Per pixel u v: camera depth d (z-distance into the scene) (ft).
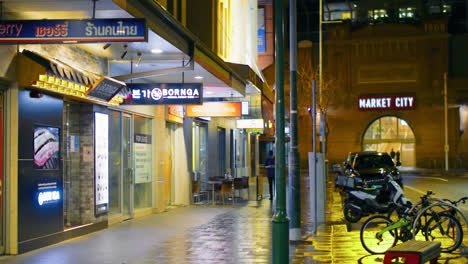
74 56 35.88
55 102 34.60
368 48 180.45
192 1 56.90
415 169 169.07
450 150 174.60
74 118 38.93
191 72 44.52
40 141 32.81
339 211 54.24
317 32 194.08
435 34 176.55
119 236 37.52
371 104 178.09
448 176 127.44
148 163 52.19
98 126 40.24
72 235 36.50
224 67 47.62
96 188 39.81
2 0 26.27
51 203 34.01
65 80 32.14
